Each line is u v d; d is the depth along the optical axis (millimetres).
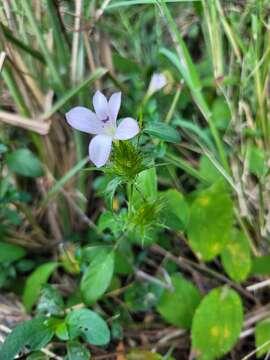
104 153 134
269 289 195
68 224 212
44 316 164
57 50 196
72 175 198
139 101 211
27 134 207
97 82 202
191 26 228
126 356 178
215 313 175
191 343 183
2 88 202
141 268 204
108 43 208
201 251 183
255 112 189
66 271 203
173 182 204
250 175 192
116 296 193
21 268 200
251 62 183
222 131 209
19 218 203
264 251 196
